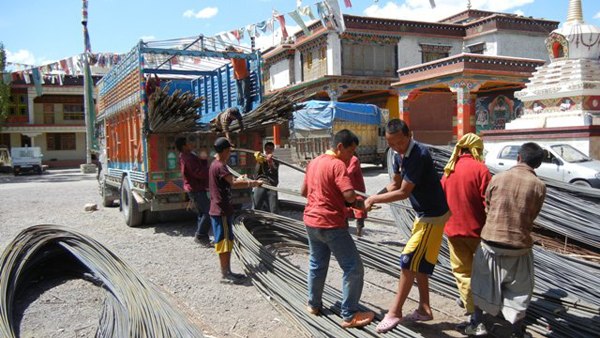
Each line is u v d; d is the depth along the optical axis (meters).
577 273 5.44
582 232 6.91
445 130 31.23
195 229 9.55
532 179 4.13
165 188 9.03
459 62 22.61
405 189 4.40
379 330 4.36
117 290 5.27
